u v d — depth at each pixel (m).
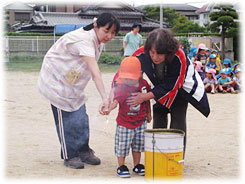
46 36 32.53
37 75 17.20
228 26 34.06
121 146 4.38
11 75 17.11
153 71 4.47
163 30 4.05
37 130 6.87
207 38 31.06
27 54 31.83
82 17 36.72
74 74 4.54
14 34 32.28
